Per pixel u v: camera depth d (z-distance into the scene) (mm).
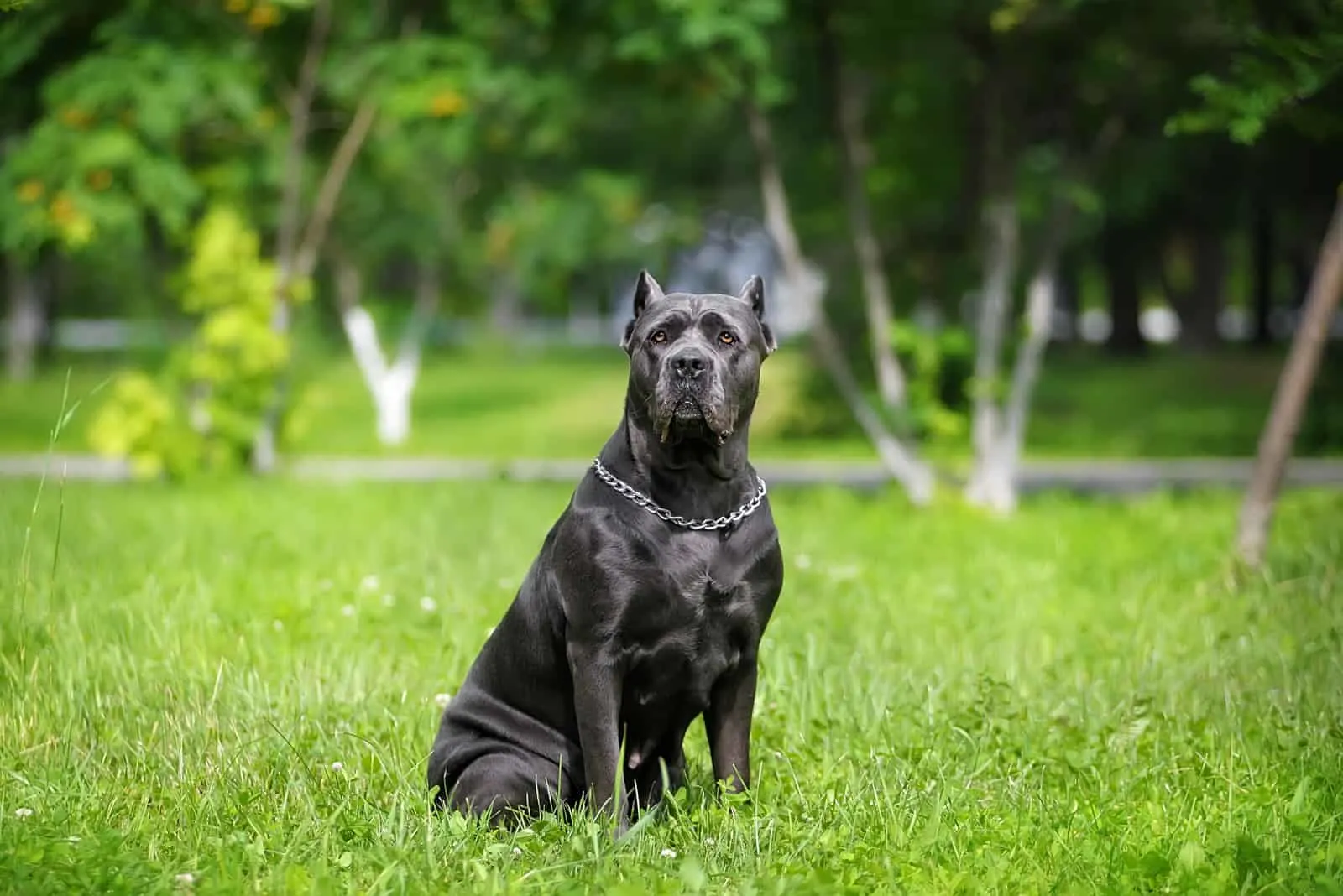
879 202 18734
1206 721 6047
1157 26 13797
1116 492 18109
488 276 32312
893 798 5211
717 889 4410
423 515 12234
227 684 6336
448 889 4332
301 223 21641
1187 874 4324
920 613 8367
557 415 31547
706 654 4957
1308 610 8172
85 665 6359
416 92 15555
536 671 5211
